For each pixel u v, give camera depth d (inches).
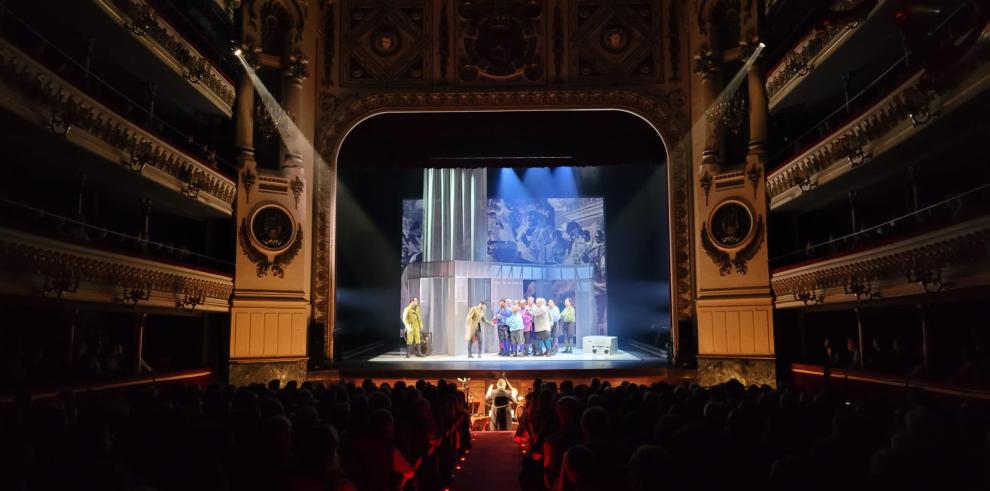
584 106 736.3
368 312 979.3
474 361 775.1
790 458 135.8
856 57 537.0
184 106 649.0
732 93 699.4
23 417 187.5
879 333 597.6
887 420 213.0
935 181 525.3
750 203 672.4
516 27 748.0
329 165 727.1
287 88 705.6
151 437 192.9
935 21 321.4
